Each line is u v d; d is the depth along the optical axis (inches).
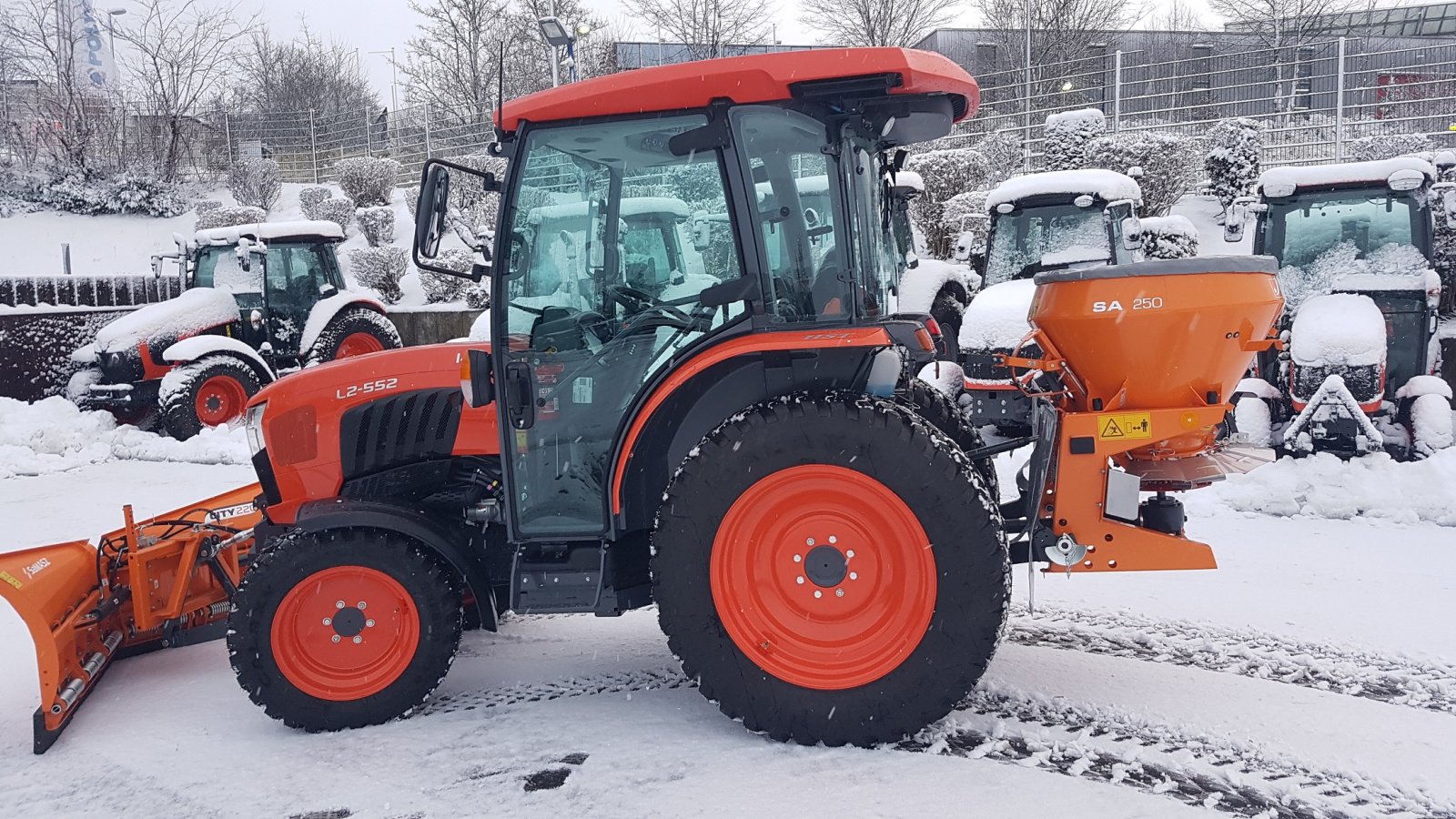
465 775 114.6
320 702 129.3
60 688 131.9
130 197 924.0
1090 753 113.3
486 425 140.4
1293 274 280.8
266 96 1224.8
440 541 129.6
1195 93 597.3
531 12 991.6
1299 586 171.5
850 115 118.9
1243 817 98.5
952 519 114.1
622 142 122.6
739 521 119.9
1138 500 130.4
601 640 161.5
